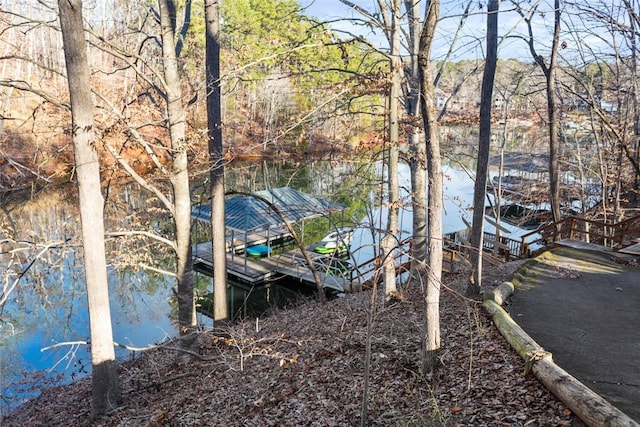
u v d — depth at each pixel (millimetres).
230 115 47500
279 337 11789
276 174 38062
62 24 8555
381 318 11945
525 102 28250
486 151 11211
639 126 20484
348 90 12633
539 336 9344
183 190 11906
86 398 11711
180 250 12172
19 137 27016
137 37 21438
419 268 11414
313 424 7816
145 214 18734
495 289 11336
